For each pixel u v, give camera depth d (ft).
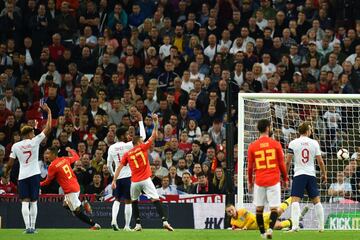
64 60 218.18
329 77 209.56
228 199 158.10
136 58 217.36
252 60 213.46
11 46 220.84
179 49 221.46
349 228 164.35
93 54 219.61
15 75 215.72
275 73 208.74
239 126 158.61
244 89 203.10
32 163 138.51
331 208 165.37
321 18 227.40
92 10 229.25
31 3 227.40
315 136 181.27
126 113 201.77
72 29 227.20
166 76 212.64
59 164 147.84
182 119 197.26
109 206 171.12
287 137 177.99
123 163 145.28
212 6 233.55
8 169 139.03
